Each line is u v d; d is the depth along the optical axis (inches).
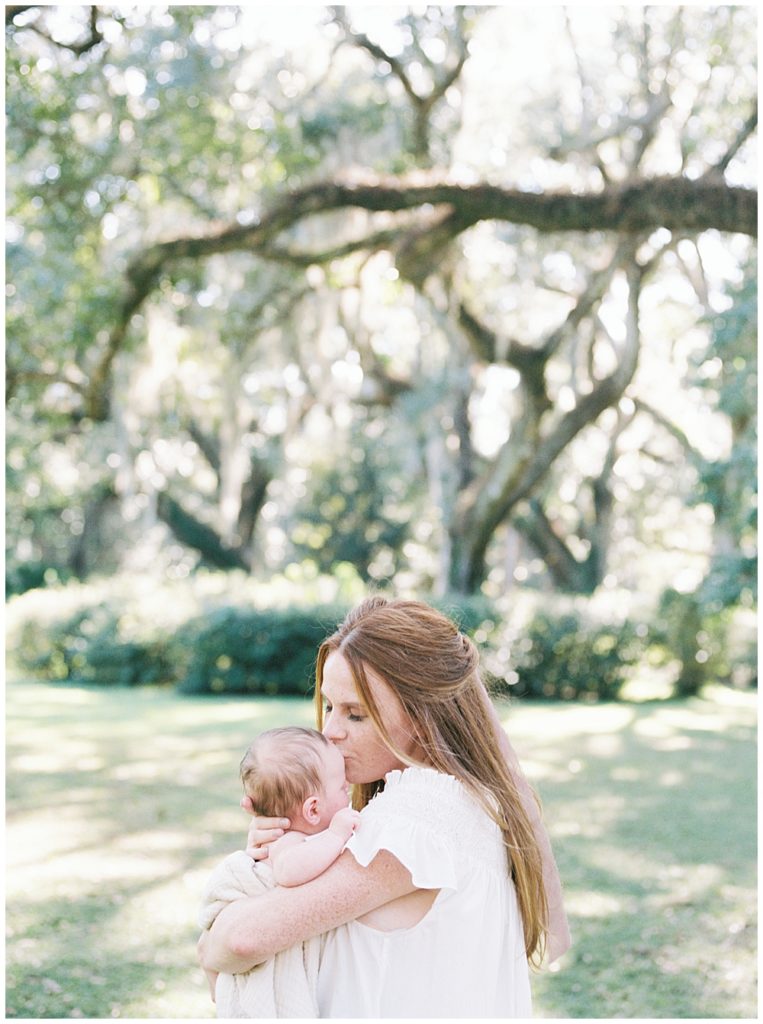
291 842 69.8
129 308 458.6
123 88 419.5
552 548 823.1
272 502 961.5
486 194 400.2
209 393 661.9
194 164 443.2
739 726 470.9
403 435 748.6
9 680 661.9
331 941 67.9
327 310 590.6
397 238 477.1
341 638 75.1
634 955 186.4
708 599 513.7
